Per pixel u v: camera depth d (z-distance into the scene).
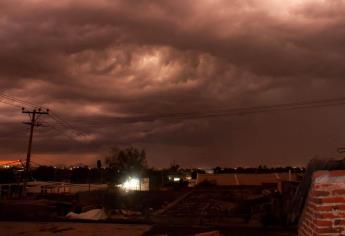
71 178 66.88
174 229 15.63
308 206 7.34
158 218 21.55
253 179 48.03
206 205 24.56
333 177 6.41
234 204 24.28
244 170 59.12
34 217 18.36
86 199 34.69
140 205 34.19
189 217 21.19
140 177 45.81
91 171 66.25
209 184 47.22
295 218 12.91
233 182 47.56
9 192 34.78
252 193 30.30
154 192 35.50
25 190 34.97
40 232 14.78
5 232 14.77
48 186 43.00
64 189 44.66
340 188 6.36
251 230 15.43
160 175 57.81
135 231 15.08
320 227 6.29
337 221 6.27
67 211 25.97
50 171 67.44
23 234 14.38
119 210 30.34
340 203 6.32
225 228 15.78
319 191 6.41
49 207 22.73
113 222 17.22
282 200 17.94
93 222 17.16
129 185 45.03
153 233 14.77
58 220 17.67
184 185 57.81
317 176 6.47
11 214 19.80
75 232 14.80
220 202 25.73
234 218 20.42
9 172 47.94
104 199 34.56
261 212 19.22
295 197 10.60
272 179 47.31
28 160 35.59
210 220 20.81
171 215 21.77
